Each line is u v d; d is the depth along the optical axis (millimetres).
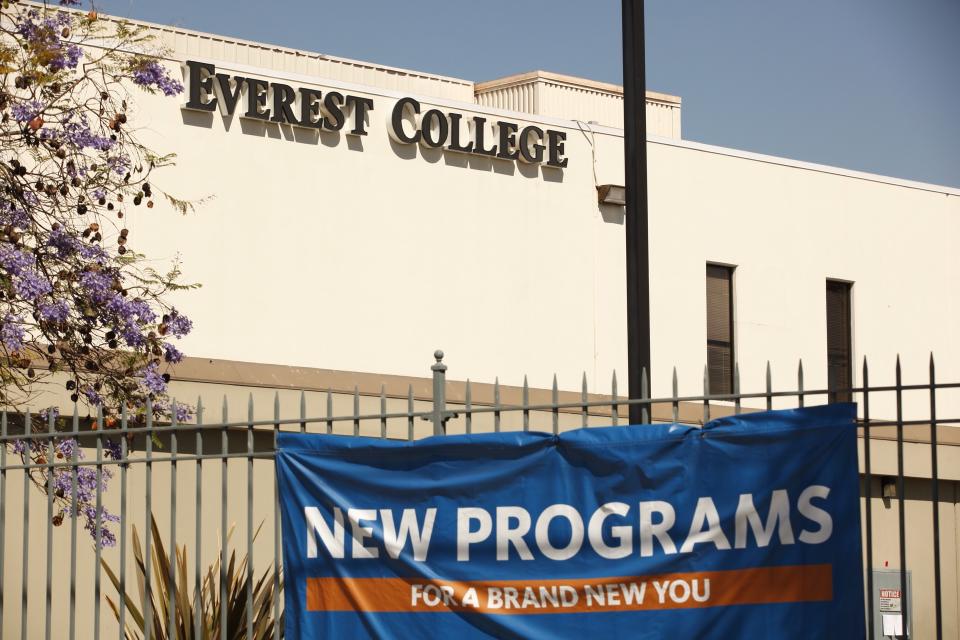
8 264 10203
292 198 18469
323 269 18688
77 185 11242
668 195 22250
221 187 17781
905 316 24719
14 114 10805
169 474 15031
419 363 19484
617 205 21766
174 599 7586
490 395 19484
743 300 22875
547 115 24828
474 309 20141
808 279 23656
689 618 6789
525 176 20906
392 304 19312
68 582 14070
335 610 7363
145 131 16984
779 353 23141
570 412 20438
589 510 7004
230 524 15609
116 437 11258
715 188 22797
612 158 21797
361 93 19281
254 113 18078
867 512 6473
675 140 22453
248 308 17922
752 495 6746
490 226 20438
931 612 22969
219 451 15906
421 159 19844
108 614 14281
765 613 6672
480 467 7211
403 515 7312
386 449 7375
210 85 17641
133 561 14516
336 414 17344
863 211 24484
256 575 15508
